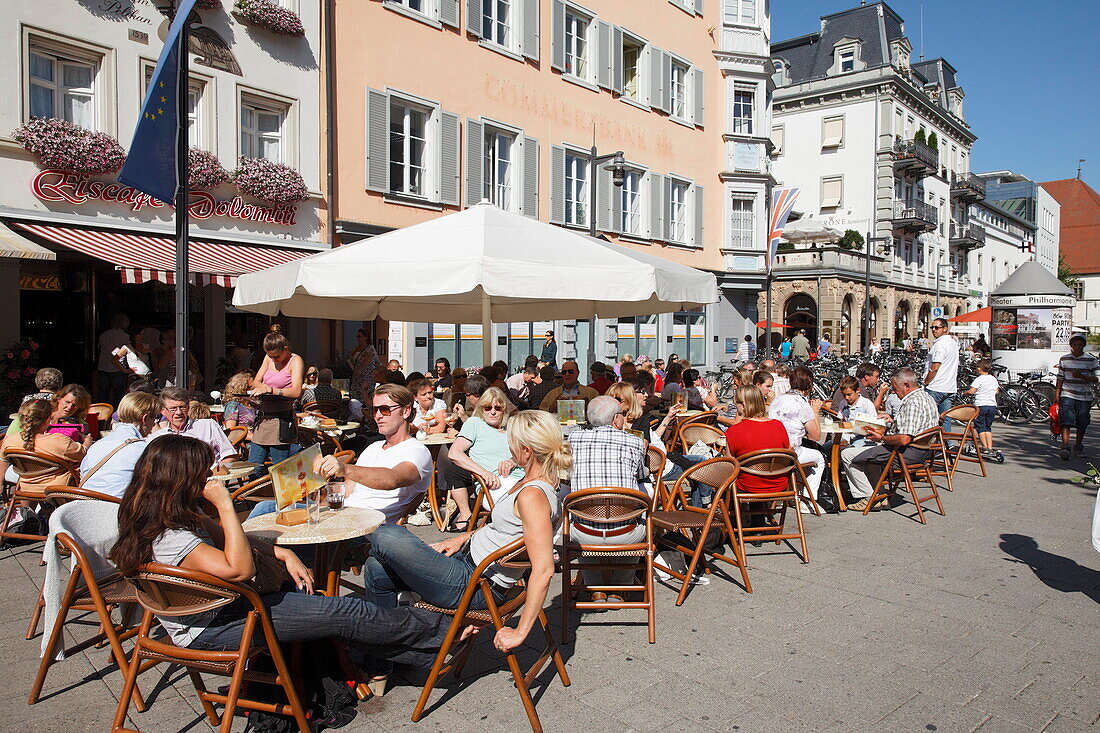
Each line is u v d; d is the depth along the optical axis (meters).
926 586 5.23
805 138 41.16
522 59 18.14
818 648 4.22
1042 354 17.19
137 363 11.20
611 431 4.75
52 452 5.71
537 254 6.26
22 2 10.08
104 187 10.91
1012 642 4.29
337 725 3.41
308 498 3.77
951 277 49.41
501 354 18.48
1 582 5.24
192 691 3.73
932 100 43.34
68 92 10.88
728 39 25.44
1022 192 69.69
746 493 5.75
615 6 21.03
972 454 11.19
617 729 3.38
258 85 12.89
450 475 6.61
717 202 25.53
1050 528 6.79
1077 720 3.43
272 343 7.46
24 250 8.73
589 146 20.25
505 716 3.50
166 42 6.62
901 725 3.40
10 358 10.15
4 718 3.44
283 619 3.21
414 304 11.08
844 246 37.25
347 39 14.41
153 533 2.97
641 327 23.20
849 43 40.16
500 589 3.72
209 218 12.26
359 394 12.08
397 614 3.51
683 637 4.39
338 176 14.35
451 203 16.44
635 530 4.39
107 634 3.46
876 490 7.34
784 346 27.08
